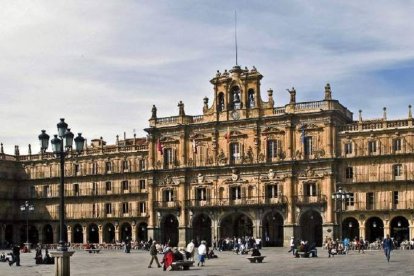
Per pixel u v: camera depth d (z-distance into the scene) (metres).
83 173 144.00
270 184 119.44
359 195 112.75
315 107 117.25
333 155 114.75
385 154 111.69
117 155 140.25
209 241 127.25
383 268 54.31
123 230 140.25
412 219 108.50
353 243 102.06
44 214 147.12
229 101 125.56
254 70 123.56
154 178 130.62
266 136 121.00
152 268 62.91
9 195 149.25
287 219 116.56
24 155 152.12
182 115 129.00
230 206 121.31
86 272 58.16
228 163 123.44
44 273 57.22
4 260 78.62
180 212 126.50
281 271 53.62
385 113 114.38
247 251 93.94
